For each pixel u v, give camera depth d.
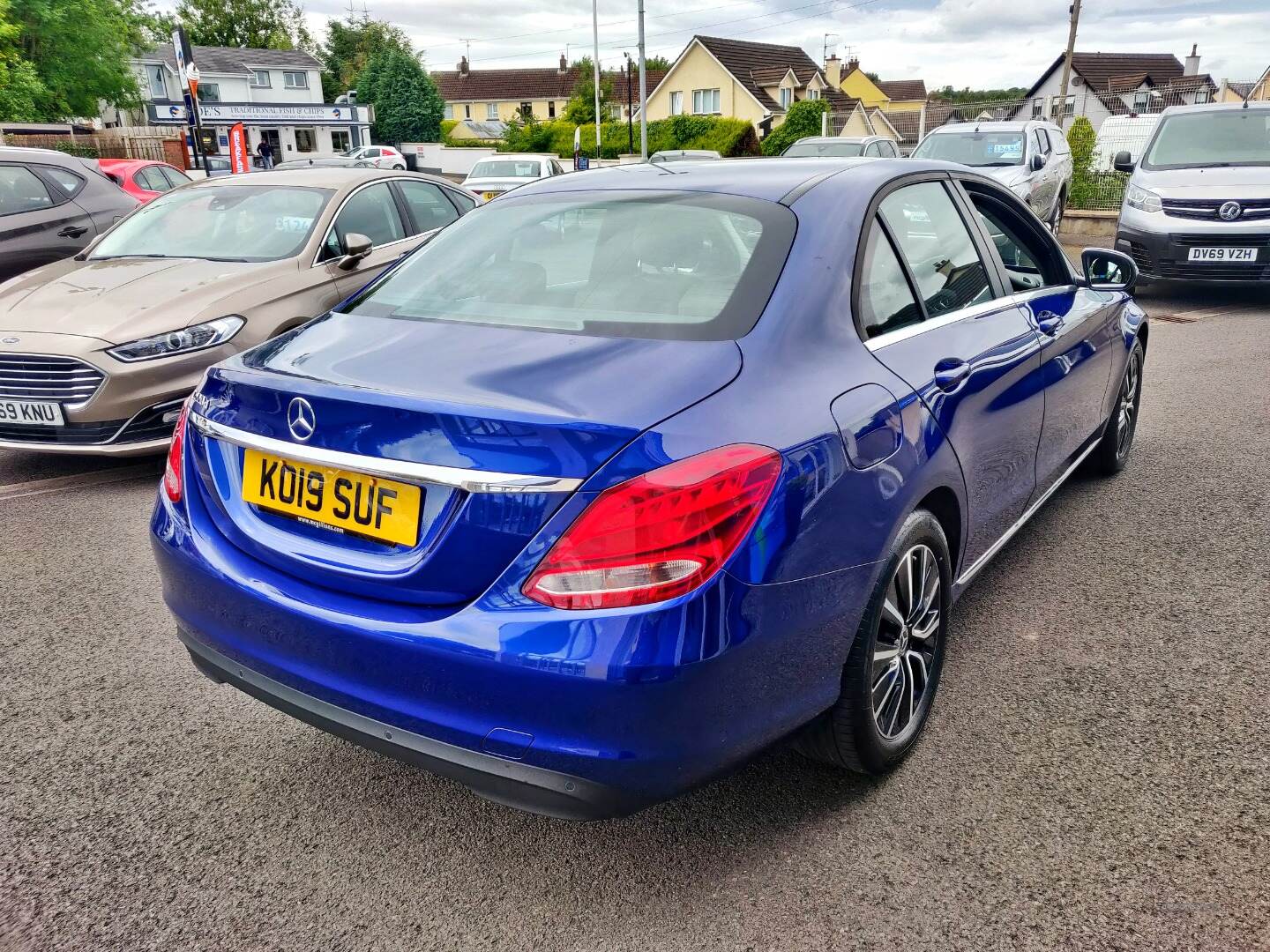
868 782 2.54
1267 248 9.19
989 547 3.15
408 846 2.34
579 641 1.75
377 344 2.30
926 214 2.96
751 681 1.92
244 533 2.19
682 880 2.21
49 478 5.19
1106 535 4.17
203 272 5.39
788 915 2.09
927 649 2.67
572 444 1.78
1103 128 19.20
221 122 59.78
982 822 2.37
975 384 2.74
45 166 8.85
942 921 2.06
